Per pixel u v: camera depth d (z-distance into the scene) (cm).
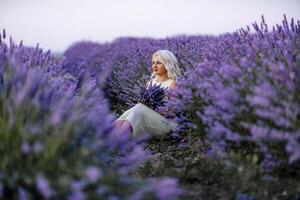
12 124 230
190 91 387
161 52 505
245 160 321
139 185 272
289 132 264
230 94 292
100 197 220
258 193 281
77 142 248
